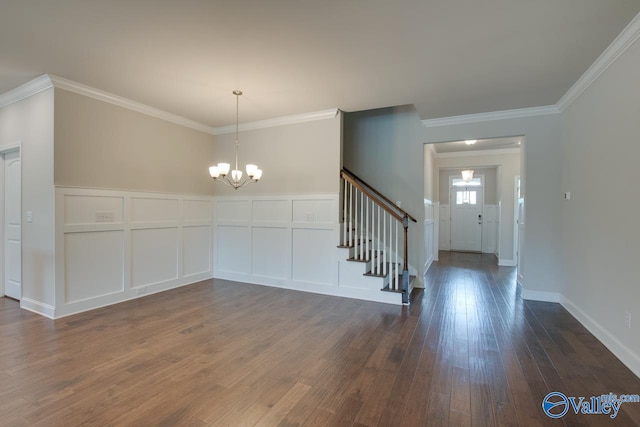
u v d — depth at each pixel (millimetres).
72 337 2980
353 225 5113
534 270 4301
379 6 2172
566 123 3939
